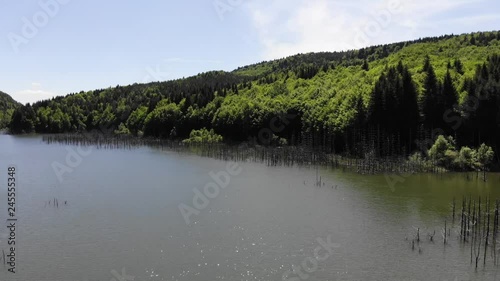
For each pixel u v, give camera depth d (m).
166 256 55.44
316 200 83.94
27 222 69.75
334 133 146.88
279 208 78.06
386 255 55.41
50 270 51.25
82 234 63.81
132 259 54.44
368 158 122.19
